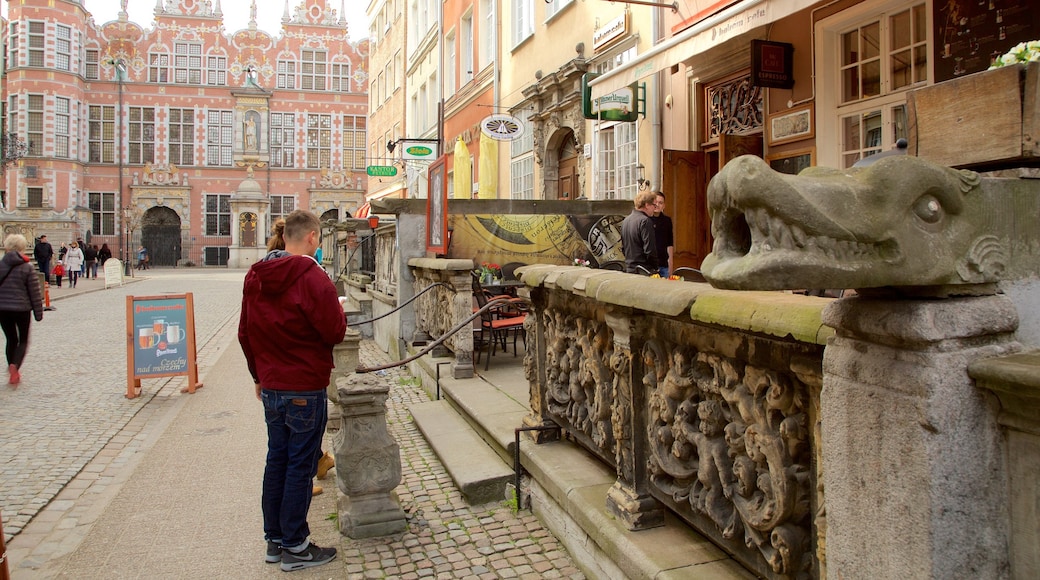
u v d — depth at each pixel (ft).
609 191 40.09
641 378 9.88
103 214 160.45
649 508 9.84
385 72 118.42
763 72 25.72
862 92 23.56
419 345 27.78
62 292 75.15
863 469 5.45
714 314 7.22
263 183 168.86
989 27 18.65
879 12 22.44
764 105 27.78
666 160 31.14
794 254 4.48
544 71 47.47
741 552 8.09
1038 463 4.80
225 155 167.94
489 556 11.99
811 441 6.75
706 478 8.17
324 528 13.50
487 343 26.14
